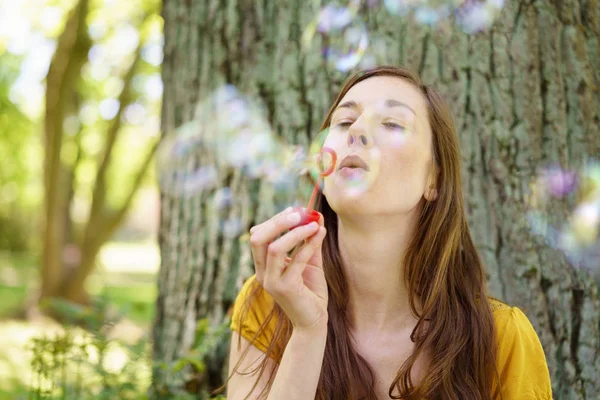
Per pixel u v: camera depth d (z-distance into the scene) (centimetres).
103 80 848
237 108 195
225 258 197
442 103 131
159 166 215
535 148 175
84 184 1130
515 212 173
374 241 125
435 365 124
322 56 185
